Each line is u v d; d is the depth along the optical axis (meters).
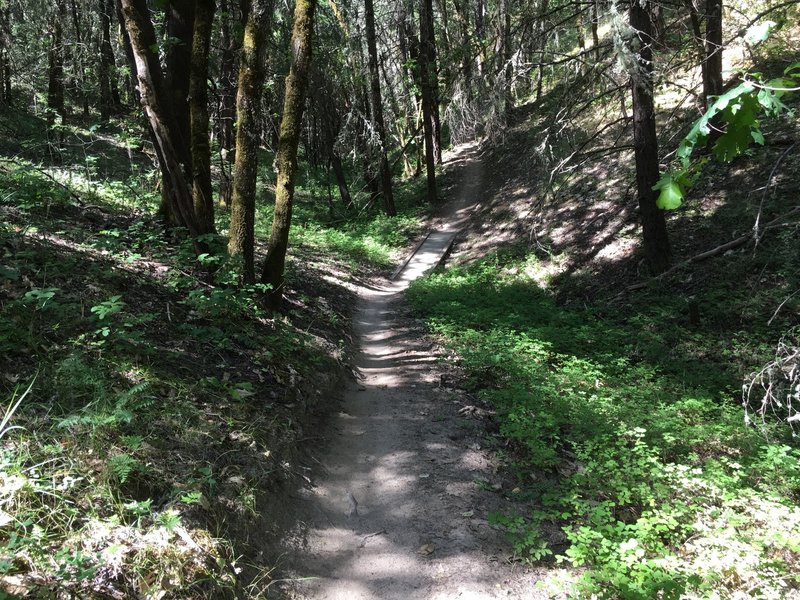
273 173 28.64
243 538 3.84
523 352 9.09
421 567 4.19
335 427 6.39
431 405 7.12
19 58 21.08
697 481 4.87
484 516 4.84
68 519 3.08
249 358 6.32
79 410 3.89
